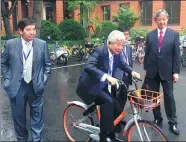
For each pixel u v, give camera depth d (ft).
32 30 12.35
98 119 13.56
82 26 67.72
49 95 25.41
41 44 12.96
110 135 13.21
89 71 12.28
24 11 76.23
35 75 12.77
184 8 73.05
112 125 12.65
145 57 16.40
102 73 12.02
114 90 12.88
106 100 12.55
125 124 13.64
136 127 12.17
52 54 45.70
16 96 12.85
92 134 13.73
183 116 18.84
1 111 20.48
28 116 19.12
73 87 28.84
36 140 13.47
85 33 67.62
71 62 50.19
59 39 61.67
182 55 42.57
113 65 12.92
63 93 26.18
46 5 81.10
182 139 15.02
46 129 16.78
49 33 60.34
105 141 12.94
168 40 15.51
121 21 69.00
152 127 11.77
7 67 13.01
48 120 18.44
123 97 12.72
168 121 17.20
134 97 11.93
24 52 12.70
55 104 22.39
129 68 13.19
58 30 62.08
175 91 26.50
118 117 13.04
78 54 53.42
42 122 13.73
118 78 13.16
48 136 15.67
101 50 12.62
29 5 74.23
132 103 12.03
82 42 61.26
